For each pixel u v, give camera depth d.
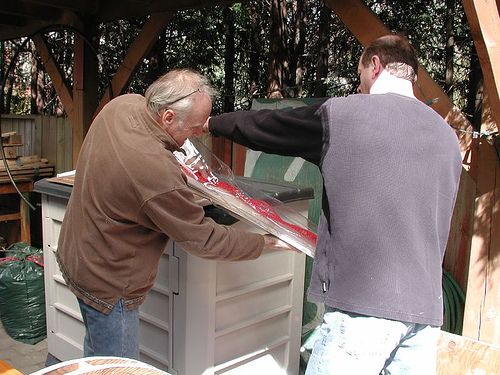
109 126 1.69
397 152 1.45
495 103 2.07
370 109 1.48
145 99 1.70
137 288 1.78
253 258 1.84
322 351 1.52
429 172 1.48
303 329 3.02
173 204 1.59
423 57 6.59
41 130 5.36
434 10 6.32
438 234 1.53
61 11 4.61
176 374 2.12
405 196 1.44
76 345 2.60
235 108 7.59
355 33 2.71
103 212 1.68
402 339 1.58
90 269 1.73
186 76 1.64
